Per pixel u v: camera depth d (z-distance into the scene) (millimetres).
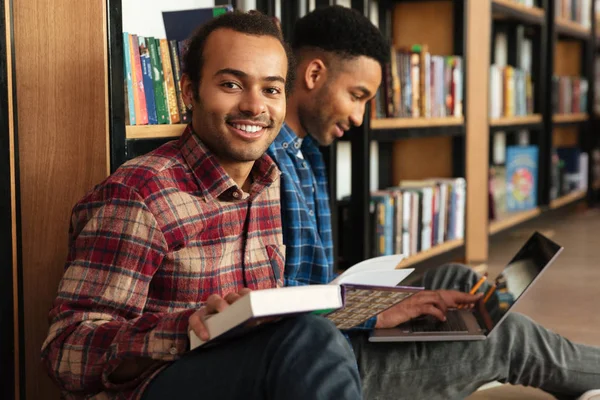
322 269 1656
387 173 3504
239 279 1315
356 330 1611
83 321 1141
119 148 1580
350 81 1888
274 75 1301
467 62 3436
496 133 4668
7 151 1463
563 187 5117
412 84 3027
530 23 4484
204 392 1091
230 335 1093
